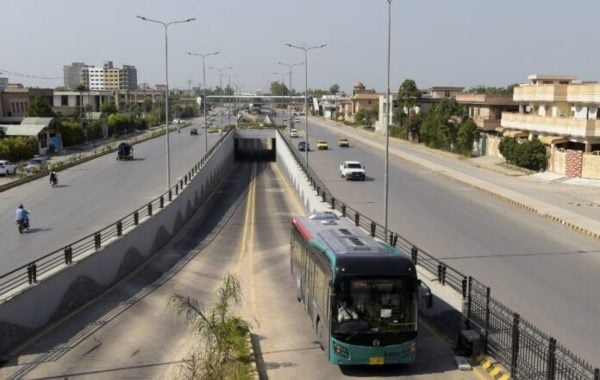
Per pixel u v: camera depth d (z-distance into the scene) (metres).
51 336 19.11
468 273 26.23
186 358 16.95
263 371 15.70
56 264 24.14
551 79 79.25
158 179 60.44
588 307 21.59
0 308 17.48
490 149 81.81
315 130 141.38
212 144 99.19
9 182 56.81
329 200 42.34
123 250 27.66
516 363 14.30
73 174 65.44
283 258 30.89
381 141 110.69
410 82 113.75
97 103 149.62
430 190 54.50
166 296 24.17
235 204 52.06
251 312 21.73
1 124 96.12
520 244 32.69
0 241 33.91
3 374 16.09
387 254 15.95
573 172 59.16
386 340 15.20
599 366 15.93
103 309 22.27
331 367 15.95
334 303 15.31
